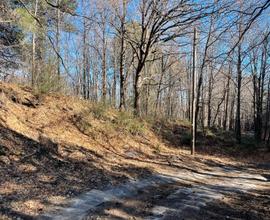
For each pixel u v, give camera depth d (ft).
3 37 35.24
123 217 25.23
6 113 41.24
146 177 38.58
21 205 24.36
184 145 72.84
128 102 77.92
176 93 171.63
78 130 49.08
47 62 52.37
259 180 45.37
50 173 32.86
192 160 56.44
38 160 35.22
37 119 44.86
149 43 68.64
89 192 29.63
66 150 40.45
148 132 68.39
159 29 65.77
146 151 55.52
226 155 70.49
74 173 34.37
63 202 26.43
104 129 53.72
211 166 54.60
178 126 85.15
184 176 42.29
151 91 110.42
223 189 37.37
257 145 84.48
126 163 43.68
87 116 53.31
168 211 27.55
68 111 51.70
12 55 46.96
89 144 46.50
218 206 30.19
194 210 28.37
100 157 42.83
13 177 29.58
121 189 32.40
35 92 49.70
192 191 35.09
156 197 31.53
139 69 72.54
